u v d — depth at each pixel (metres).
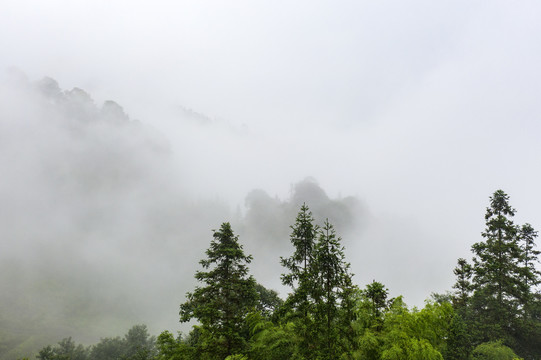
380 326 10.53
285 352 11.03
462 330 18.88
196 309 13.58
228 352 11.52
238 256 17.06
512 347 20.38
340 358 9.92
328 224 12.24
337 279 11.41
